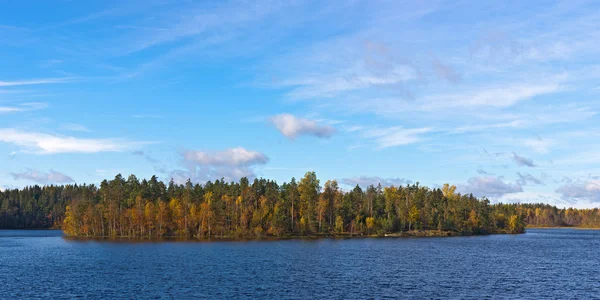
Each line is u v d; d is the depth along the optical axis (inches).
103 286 2933.1
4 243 6988.2
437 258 4712.1
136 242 7111.2
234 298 2568.9
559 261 4603.8
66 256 4877.0
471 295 2694.4
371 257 4768.7
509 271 3742.6
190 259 4530.0
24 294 2687.0
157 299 2539.4
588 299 2625.5
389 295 2667.3
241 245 6456.7
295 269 3757.4
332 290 2810.0
